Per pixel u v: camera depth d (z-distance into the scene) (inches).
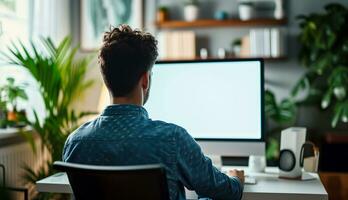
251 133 61.9
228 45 149.9
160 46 144.3
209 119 63.1
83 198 39.5
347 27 135.9
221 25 146.2
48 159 105.5
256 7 147.7
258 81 61.8
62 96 99.7
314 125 150.1
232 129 62.4
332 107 144.6
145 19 152.0
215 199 43.9
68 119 99.1
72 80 100.5
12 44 102.8
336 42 135.8
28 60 94.0
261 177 58.9
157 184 35.6
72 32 151.1
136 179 35.8
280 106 140.4
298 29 148.3
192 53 142.6
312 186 52.9
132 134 38.9
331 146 136.8
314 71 138.1
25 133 99.3
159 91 64.9
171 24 147.2
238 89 62.4
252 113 61.9
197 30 150.9
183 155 39.0
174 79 64.4
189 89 63.9
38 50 122.3
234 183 44.2
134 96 40.6
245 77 62.2
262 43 140.6
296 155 57.3
